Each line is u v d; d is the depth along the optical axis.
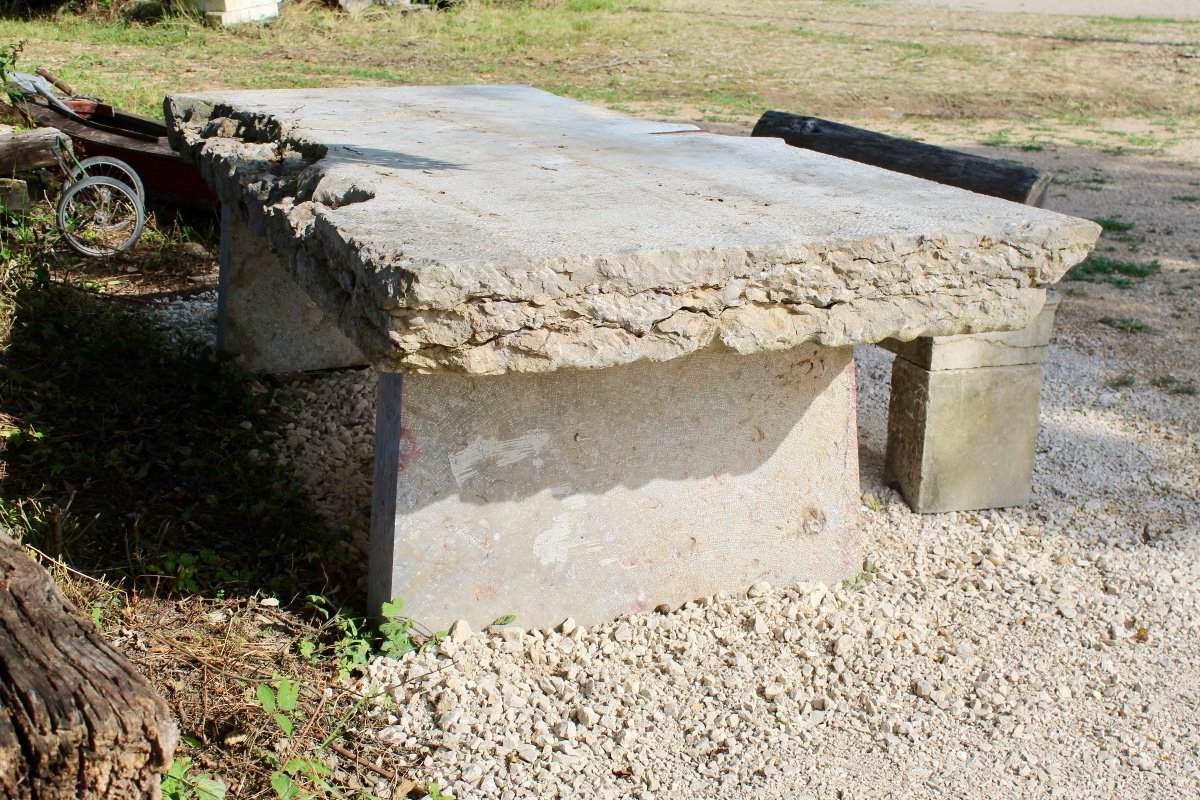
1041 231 3.15
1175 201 10.06
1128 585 4.01
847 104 13.77
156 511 3.99
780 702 3.24
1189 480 4.91
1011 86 15.18
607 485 3.50
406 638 3.33
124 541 3.75
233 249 5.14
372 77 13.41
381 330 2.63
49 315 5.35
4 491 3.94
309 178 3.62
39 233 6.68
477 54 15.30
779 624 3.58
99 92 10.39
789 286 2.93
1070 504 4.63
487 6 18.20
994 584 3.94
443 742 2.98
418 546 3.31
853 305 3.04
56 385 4.76
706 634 3.53
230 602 3.48
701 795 2.88
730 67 15.44
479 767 2.91
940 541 4.24
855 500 3.85
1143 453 5.15
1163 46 17.86
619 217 3.12
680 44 16.73
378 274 2.58
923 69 15.95
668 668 3.35
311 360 5.48
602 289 2.72
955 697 3.34
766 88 14.32
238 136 4.87
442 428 3.26
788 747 3.07
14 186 6.70
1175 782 3.06
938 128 12.92
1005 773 3.04
